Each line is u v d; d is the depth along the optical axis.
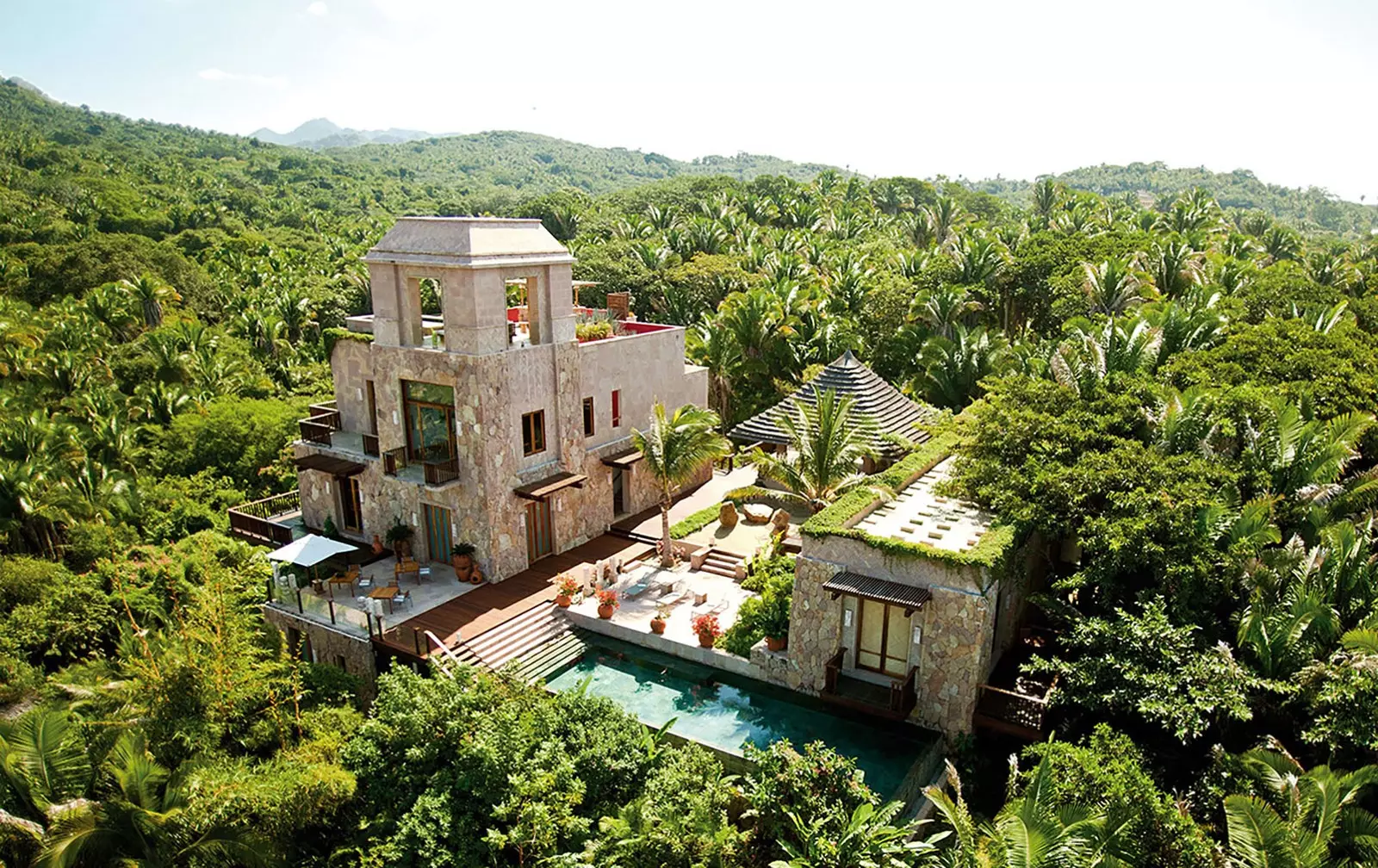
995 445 23.08
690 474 27.30
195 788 15.49
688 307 61.88
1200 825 15.30
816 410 25.91
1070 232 77.81
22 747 15.98
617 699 21.52
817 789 15.26
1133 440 22.12
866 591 18.98
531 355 26.86
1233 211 120.31
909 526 21.28
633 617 24.75
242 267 89.44
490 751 16.02
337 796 15.77
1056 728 18.98
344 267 94.88
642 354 32.56
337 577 26.42
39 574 32.28
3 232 90.19
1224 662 16.80
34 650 29.31
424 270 25.70
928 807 17.55
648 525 31.59
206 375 56.75
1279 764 14.98
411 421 27.92
